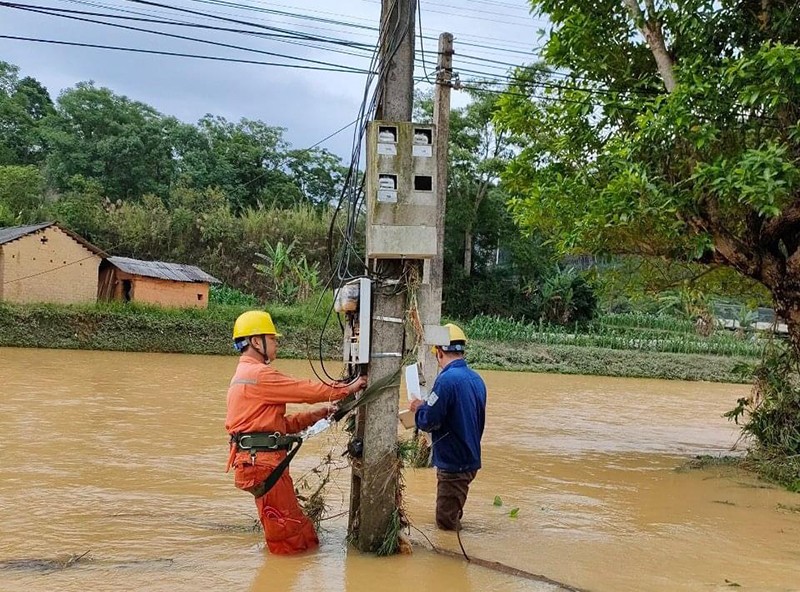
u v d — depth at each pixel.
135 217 41.47
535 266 45.88
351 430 5.80
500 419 15.32
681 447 12.47
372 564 5.27
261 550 5.55
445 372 6.23
